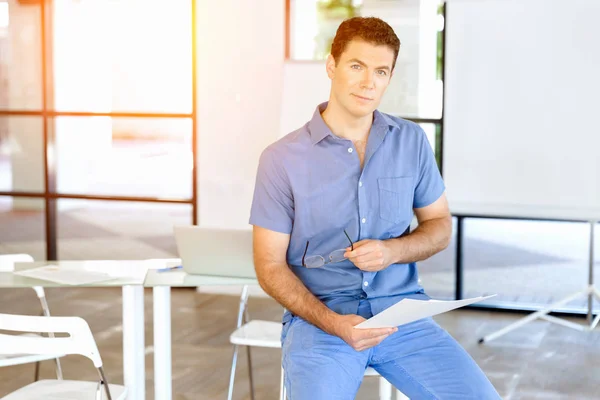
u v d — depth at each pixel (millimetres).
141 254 7113
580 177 5227
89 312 5812
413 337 2473
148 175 6824
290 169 2520
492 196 5453
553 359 4742
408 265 2609
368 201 2543
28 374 4480
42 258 7133
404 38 5734
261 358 4781
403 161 2584
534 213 5363
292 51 6207
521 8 5238
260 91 6203
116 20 6672
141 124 6781
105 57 6711
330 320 2344
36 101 6797
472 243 7641
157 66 6625
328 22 6094
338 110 2531
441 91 5676
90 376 4445
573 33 5137
